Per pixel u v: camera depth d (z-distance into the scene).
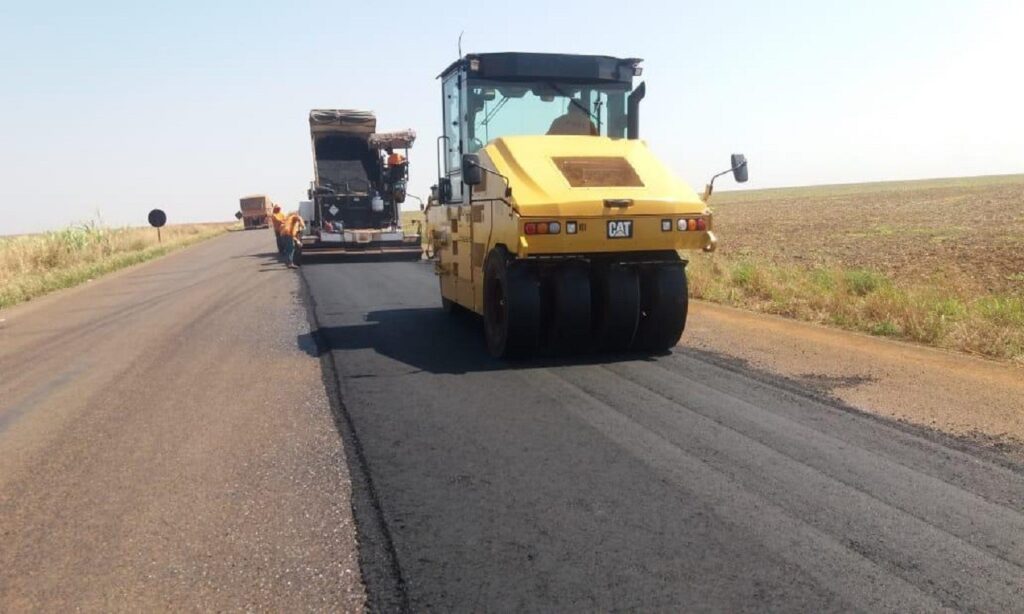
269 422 5.84
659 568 3.44
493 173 7.46
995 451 4.84
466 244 9.00
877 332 8.65
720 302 11.35
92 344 9.62
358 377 7.14
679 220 7.29
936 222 33.06
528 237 6.97
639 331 7.83
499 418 5.73
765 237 27.97
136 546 3.83
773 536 3.73
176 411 6.26
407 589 3.30
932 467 4.60
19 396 7.02
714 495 4.23
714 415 5.67
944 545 3.63
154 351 8.90
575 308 7.36
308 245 21.03
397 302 12.41
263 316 11.26
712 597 3.19
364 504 4.21
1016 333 7.80
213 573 3.53
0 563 3.70
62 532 4.02
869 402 5.91
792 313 10.11
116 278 19.72
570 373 7.10
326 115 22.28
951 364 7.01
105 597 3.35
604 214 7.07
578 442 5.14
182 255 28.20
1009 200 49.56
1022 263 16.44
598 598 3.20
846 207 53.00
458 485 4.45
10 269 21.70
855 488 4.30
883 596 3.20
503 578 3.38
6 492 4.62
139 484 4.66
